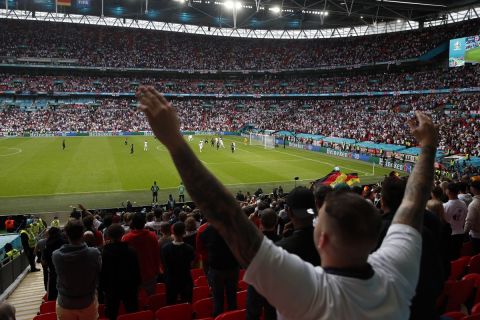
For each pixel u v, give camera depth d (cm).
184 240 1079
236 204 211
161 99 205
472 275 782
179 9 9288
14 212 2842
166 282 834
